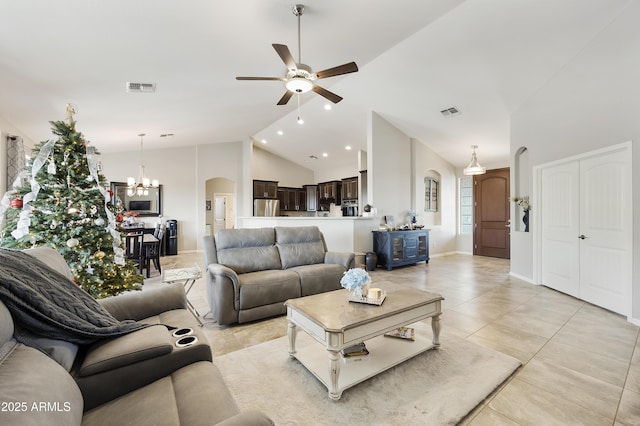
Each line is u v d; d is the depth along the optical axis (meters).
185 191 8.54
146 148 7.91
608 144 3.13
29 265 1.36
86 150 3.06
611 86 3.07
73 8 2.29
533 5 2.84
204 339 1.55
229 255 3.40
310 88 3.03
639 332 2.71
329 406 1.73
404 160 6.77
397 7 2.89
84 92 3.71
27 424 0.70
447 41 3.54
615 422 1.58
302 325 2.07
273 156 9.95
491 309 3.38
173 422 1.03
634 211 2.90
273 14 2.73
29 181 2.84
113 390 1.24
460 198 8.13
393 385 1.91
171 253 8.06
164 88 3.98
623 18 2.80
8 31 2.45
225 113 5.74
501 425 1.57
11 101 3.63
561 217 4.01
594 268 3.49
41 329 1.16
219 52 3.28
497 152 6.73
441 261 6.84
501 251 7.21
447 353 2.31
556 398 1.78
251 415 0.88
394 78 4.63
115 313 1.88
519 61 3.68
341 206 9.62
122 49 2.95
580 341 2.54
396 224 6.52
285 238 3.88
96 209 3.04
